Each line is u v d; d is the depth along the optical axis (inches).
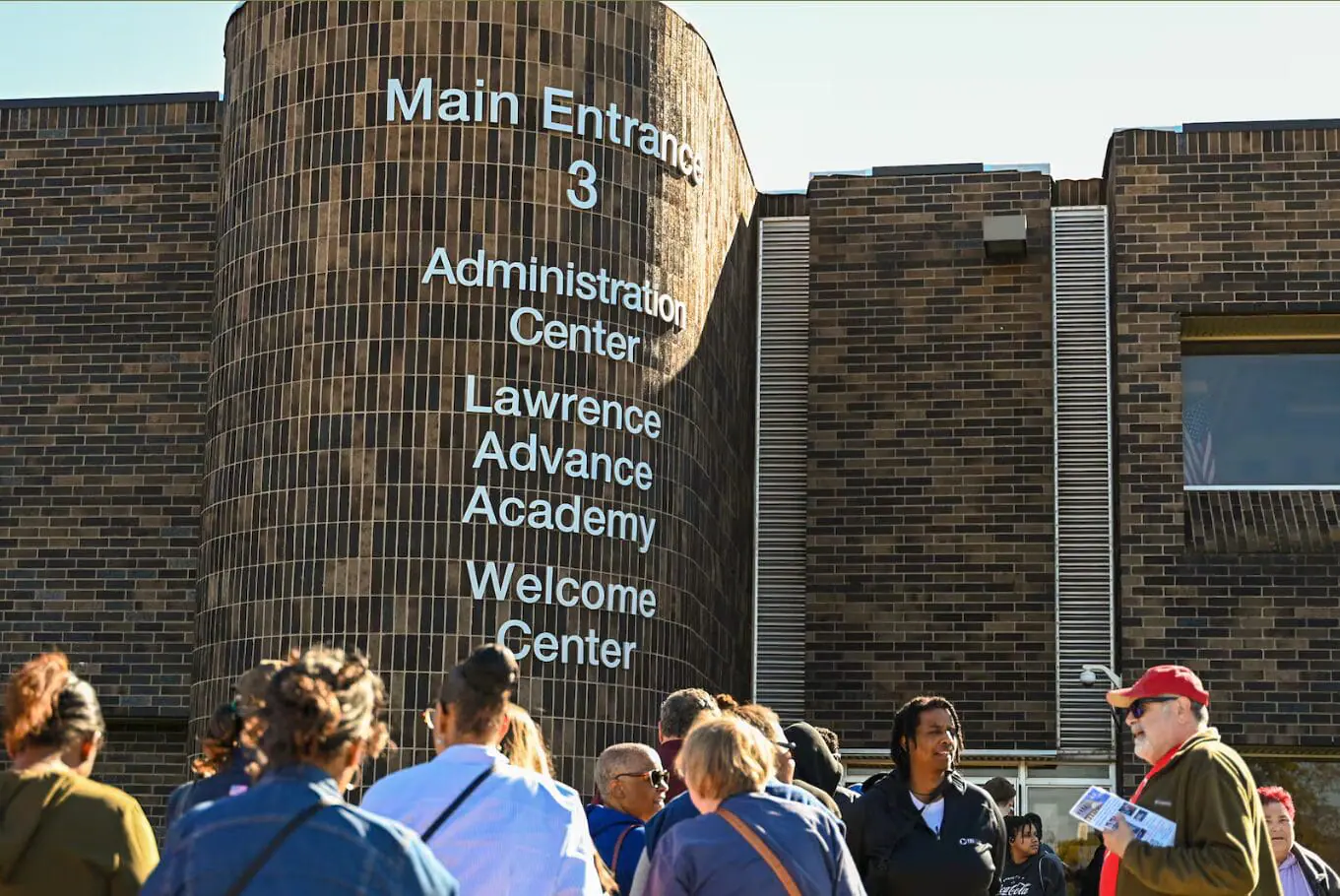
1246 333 821.9
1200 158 816.3
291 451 673.6
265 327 687.7
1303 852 389.1
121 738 804.6
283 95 700.7
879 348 868.6
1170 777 272.7
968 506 846.5
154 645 798.5
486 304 676.7
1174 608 778.8
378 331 673.0
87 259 831.7
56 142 843.4
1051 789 813.9
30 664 232.5
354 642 653.3
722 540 789.2
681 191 733.3
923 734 326.6
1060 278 867.4
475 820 232.2
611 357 695.7
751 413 882.8
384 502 661.3
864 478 856.9
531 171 689.0
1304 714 762.8
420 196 681.0
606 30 711.7
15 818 222.4
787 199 920.9
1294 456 816.3
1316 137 811.4
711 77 774.5
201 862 176.4
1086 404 850.8
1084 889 551.8
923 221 877.2
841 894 237.0
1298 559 776.9
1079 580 830.5
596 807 311.9
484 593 657.6
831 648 842.8
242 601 673.6
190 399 815.1
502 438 669.9
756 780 238.5
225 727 262.2
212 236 825.5
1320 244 803.4
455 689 242.5
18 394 824.9
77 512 812.6
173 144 835.4
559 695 663.8
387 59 690.8
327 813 179.3
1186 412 826.2
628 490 693.3
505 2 696.4
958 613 836.6
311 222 685.9
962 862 320.2
